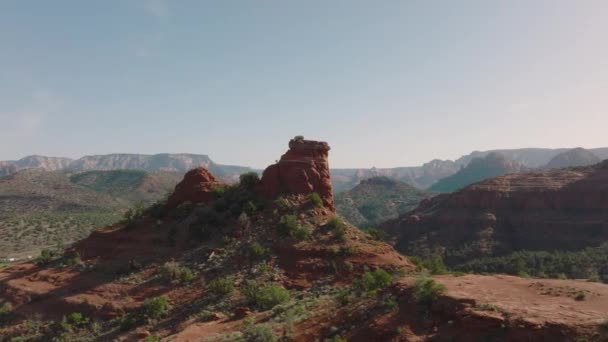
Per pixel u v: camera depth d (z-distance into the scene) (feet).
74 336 139.95
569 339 71.41
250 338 102.42
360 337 91.15
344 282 145.07
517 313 80.74
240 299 140.05
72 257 199.52
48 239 498.69
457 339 80.48
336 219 176.76
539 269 327.88
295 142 208.03
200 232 187.01
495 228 454.40
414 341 83.46
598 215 424.87
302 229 169.07
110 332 137.59
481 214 478.59
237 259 163.73
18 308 163.22
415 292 99.66
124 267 177.17
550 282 109.19
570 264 320.50
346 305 111.04
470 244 435.12
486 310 83.97
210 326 123.24
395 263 154.40
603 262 313.53
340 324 100.53
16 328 150.41
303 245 163.84
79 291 164.04
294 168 198.29
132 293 155.43
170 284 157.69
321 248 161.27
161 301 141.69
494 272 343.46
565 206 453.99
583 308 83.97
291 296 138.92
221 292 144.46
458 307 87.40
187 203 212.64
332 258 157.28
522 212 468.34
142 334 129.59
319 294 136.87
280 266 156.56
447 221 490.90
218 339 107.65
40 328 148.46
